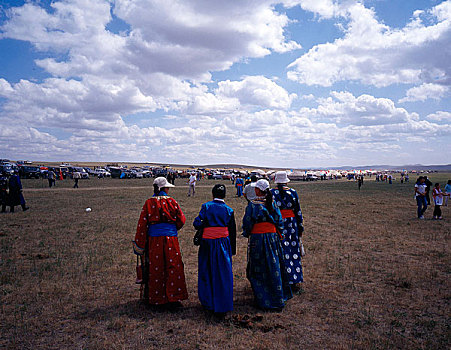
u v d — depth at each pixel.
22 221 11.09
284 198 4.93
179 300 4.32
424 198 12.22
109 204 16.55
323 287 5.00
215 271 4.11
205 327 3.73
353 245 7.75
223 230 4.25
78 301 4.48
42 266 6.02
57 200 18.56
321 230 9.72
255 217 4.32
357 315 4.01
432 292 4.73
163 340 3.43
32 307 4.26
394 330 3.61
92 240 8.20
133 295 4.72
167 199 4.35
